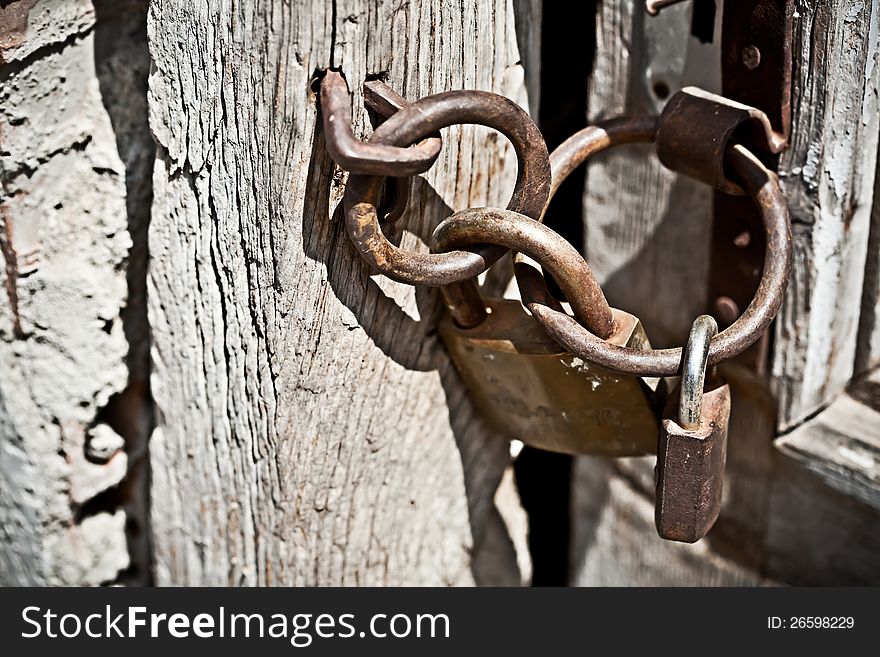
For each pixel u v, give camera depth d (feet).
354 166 2.42
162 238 3.17
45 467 3.61
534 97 3.28
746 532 3.98
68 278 3.34
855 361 3.51
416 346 3.21
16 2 2.91
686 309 3.75
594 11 4.02
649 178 3.69
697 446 2.66
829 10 2.90
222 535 3.64
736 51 3.06
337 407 3.17
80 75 3.15
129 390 3.71
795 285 3.34
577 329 2.70
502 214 2.61
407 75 2.74
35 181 3.18
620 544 4.45
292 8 2.54
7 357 3.43
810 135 3.08
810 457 3.50
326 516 3.43
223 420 3.36
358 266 2.91
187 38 2.75
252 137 2.73
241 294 3.03
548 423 3.24
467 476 3.72
